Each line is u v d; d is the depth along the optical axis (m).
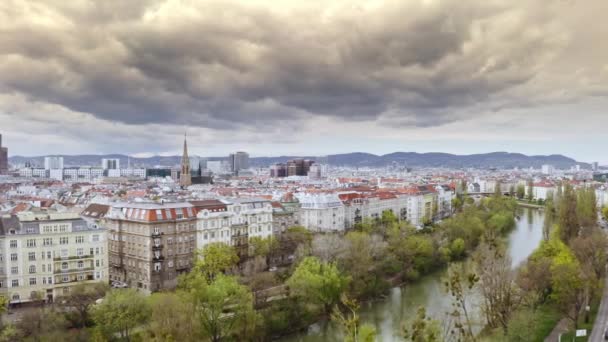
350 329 132.00
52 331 181.25
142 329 191.12
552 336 193.12
